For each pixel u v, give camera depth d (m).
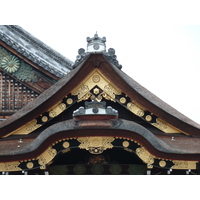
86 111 12.92
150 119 14.30
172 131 14.49
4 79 18.72
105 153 14.34
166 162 13.38
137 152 13.26
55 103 14.02
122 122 13.08
